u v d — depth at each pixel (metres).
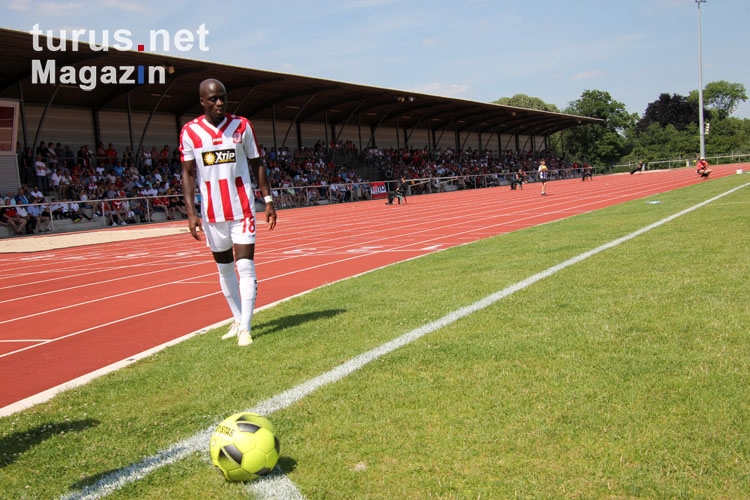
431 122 55.94
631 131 103.62
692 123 100.69
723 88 117.81
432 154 54.97
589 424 3.09
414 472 2.77
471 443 2.99
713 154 87.25
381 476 2.76
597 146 84.06
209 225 5.47
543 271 7.45
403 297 6.55
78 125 31.83
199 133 5.32
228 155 5.32
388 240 14.50
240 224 5.40
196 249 15.77
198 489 2.79
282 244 15.20
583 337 4.48
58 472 3.04
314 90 37.16
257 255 12.98
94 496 2.78
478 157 60.81
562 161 71.38
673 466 2.66
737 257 7.42
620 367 3.81
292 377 4.18
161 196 28.84
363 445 3.06
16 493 2.86
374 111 47.00
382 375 4.03
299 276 9.58
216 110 5.29
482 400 3.48
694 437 2.88
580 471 2.67
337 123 47.81
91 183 27.47
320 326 5.51
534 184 55.34
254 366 4.53
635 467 2.67
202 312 7.31
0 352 5.98
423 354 4.38
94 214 26.20
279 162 38.31
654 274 6.66
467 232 15.29
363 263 10.70
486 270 8.00
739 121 99.50
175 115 36.62
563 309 5.38
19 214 23.28
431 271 8.39
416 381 3.86
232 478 2.81
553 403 3.36
